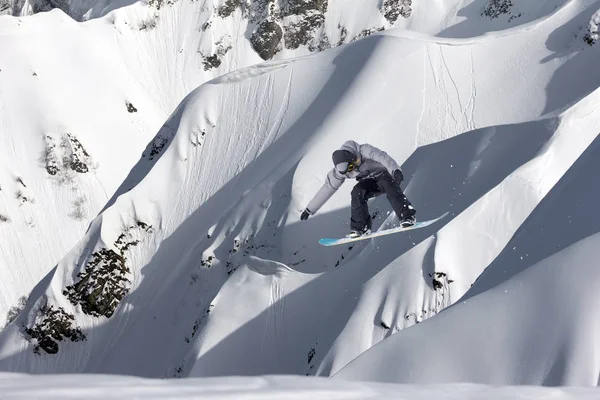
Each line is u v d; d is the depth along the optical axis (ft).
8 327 106.11
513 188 69.72
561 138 74.23
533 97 98.02
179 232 104.06
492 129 80.23
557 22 106.83
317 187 89.20
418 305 64.03
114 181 202.39
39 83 205.26
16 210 185.16
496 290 28.19
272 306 76.43
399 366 29.25
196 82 227.40
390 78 99.86
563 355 24.03
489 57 104.53
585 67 99.25
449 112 97.71
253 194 93.04
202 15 233.76
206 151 110.52
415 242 71.00
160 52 230.89
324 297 73.61
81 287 102.94
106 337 100.48
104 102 212.64
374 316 64.90
